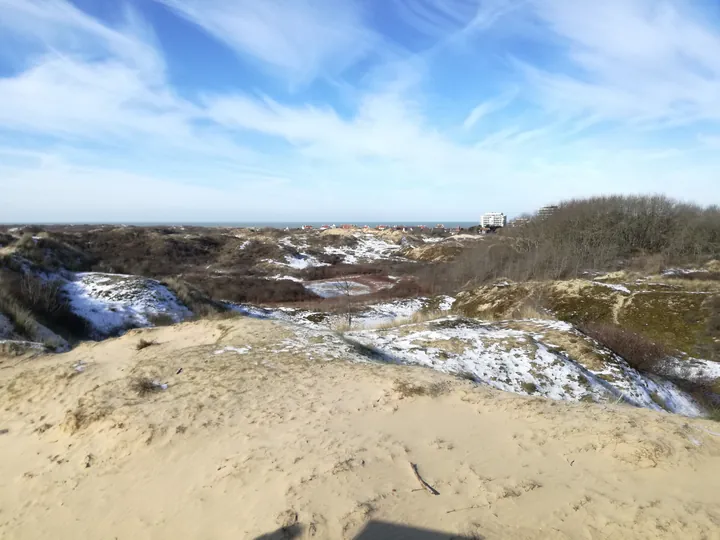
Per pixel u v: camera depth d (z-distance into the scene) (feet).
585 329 53.11
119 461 17.15
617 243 155.63
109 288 60.64
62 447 18.92
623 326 76.13
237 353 29.25
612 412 18.53
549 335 45.88
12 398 24.98
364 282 158.81
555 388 34.68
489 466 14.93
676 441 15.10
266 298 123.44
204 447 17.38
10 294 46.32
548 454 15.34
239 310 85.56
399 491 13.71
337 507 13.00
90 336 48.57
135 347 33.53
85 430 19.45
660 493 12.66
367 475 14.66
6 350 32.45
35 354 32.65
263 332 34.96
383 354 35.68
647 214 164.76
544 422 17.71
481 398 20.70
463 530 11.76
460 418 18.90
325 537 11.84
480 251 166.20
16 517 14.96
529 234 173.37
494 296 100.22
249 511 13.34
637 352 47.75
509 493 13.28
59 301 51.90
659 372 47.03
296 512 12.86
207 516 13.48
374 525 12.17
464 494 13.41
